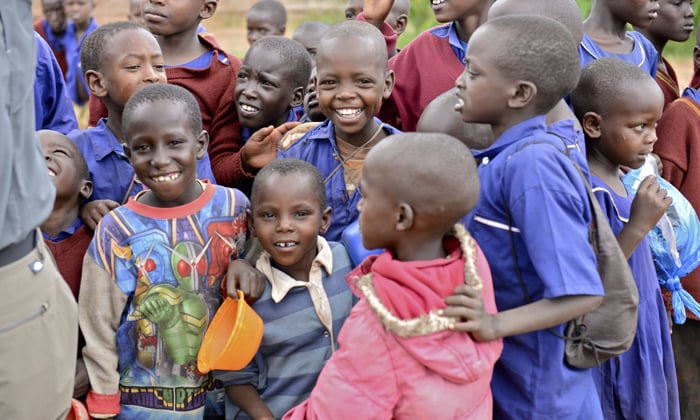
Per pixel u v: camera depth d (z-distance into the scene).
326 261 2.96
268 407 2.95
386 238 2.38
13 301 2.40
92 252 2.93
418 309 2.29
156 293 2.91
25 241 2.45
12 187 2.36
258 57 3.93
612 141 3.11
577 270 2.45
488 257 2.67
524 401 2.67
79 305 2.94
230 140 4.04
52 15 8.32
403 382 2.31
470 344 2.34
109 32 3.48
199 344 2.96
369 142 3.34
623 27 4.20
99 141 3.42
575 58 2.65
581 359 2.70
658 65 4.66
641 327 3.06
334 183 3.33
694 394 4.07
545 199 2.47
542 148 2.54
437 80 3.90
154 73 3.51
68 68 8.43
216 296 2.99
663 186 3.51
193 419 2.98
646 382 3.04
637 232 2.92
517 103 2.61
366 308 2.36
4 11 2.35
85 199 3.28
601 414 2.78
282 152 3.47
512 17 2.66
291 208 2.85
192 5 4.04
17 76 2.37
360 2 5.73
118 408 2.94
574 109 3.22
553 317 2.45
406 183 2.29
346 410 2.33
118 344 2.94
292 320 2.91
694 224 3.47
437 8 3.79
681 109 4.02
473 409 2.40
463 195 2.32
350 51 3.17
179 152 2.92
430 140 2.35
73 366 2.68
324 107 3.26
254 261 3.03
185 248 2.95
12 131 2.35
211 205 3.03
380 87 3.26
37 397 2.52
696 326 4.01
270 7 6.32
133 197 3.06
